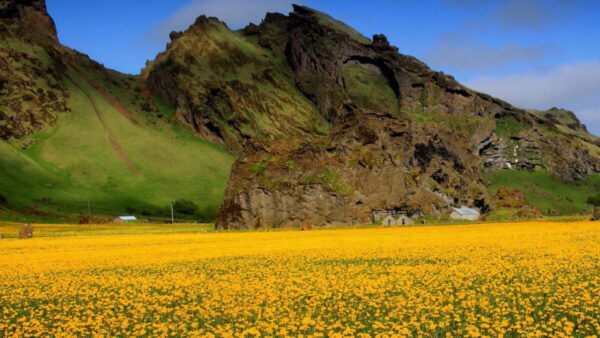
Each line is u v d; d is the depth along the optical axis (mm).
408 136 191500
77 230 124688
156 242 72375
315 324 23547
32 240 83375
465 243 51500
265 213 131000
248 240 71500
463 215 158750
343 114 166625
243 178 137375
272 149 147750
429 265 37938
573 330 21891
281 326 23781
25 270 42906
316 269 38094
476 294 27922
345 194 136000
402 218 127312
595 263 35375
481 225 97562
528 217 155750
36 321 25266
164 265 43969
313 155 143500
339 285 30844
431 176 195750
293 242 63344
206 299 28828
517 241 51281
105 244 70375
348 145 150625
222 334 22281
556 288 28297
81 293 32375
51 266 45000
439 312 24609
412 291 28500
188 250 56844
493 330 21828
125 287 33969
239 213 131000
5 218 179500
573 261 36062
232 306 27188
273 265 41125
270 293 29438
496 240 53531
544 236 56438
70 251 59875
